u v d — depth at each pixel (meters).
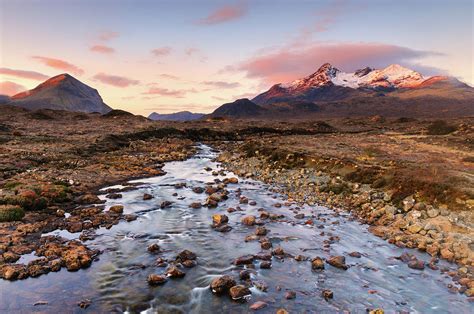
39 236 18.83
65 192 27.33
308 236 20.06
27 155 41.50
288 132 112.44
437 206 22.47
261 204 27.34
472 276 14.89
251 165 46.12
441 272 15.54
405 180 26.73
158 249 17.80
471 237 18.20
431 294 13.66
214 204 26.67
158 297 13.18
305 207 26.50
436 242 18.17
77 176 34.41
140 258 16.70
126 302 12.77
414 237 19.42
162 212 24.67
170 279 14.65
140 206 25.92
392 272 15.55
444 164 33.59
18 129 73.44
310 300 13.05
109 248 17.78
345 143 60.59
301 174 37.12
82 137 64.56
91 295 13.20
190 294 13.45
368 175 30.91
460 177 25.69
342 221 23.03
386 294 13.61
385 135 84.19
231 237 19.88
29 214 22.03
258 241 19.17
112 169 40.00
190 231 20.83
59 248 16.91
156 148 63.44
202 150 70.12
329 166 37.03
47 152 45.09
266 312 12.21
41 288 13.59
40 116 116.00
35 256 16.27
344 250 18.02
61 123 103.50
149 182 35.28
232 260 16.66
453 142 56.56
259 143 62.09
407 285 14.37
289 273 15.33
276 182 35.75
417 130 98.19
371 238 19.86
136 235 19.86
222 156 56.91
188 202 27.61
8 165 35.41
